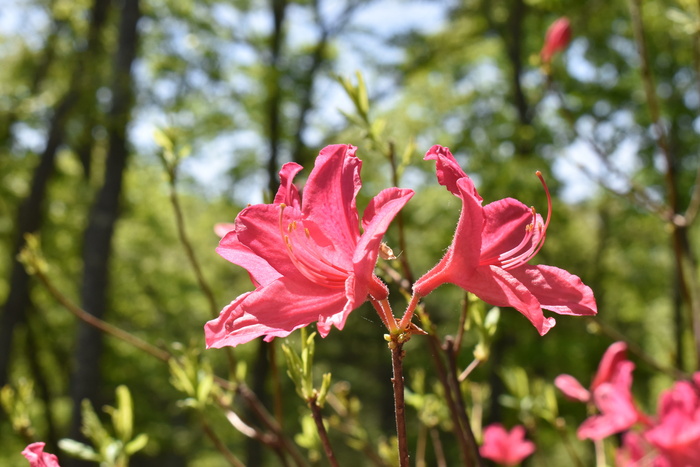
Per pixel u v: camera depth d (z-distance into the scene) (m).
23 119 15.13
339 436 16.06
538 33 15.59
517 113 15.74
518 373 3.78
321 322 1.68
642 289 17.62
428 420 3.36
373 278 1.73
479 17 16.64
